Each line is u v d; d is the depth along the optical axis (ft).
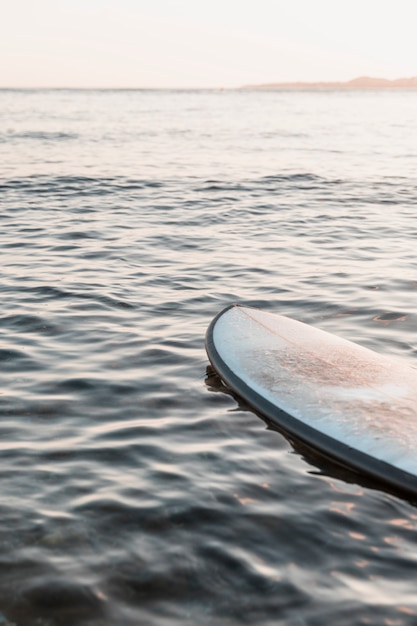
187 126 107.14
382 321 16.93
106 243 25.98
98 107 196.75
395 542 8.43
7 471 9.89
